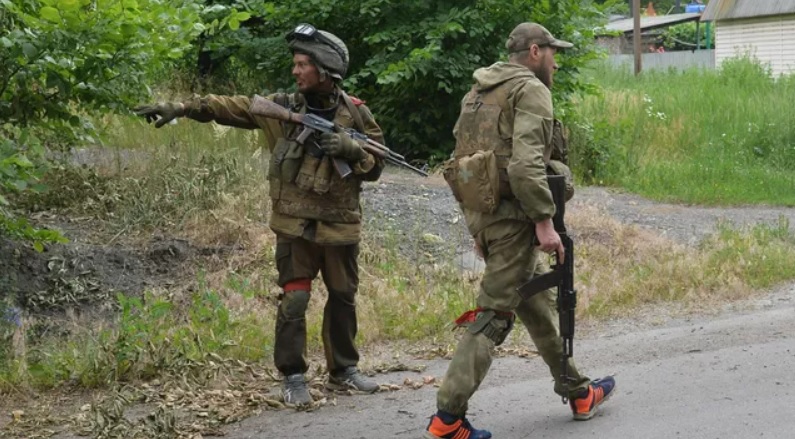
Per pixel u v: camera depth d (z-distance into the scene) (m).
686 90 22.72
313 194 6.36
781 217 12.53
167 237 10.35
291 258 6.45
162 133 13.04
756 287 9.84
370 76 16.47
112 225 10.45
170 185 11.07
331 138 6.20
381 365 7.46
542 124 5.29
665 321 8.71
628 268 10.20
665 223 12.88
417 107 16.17
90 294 9.23
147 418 6.19
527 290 5.42
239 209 10.85
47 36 7.15
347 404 6.63
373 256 10.03
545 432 5.88
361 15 15.87
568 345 5.71
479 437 5.54
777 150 18.48
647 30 51.66
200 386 6.95
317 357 7.82
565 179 5.49
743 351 7.43
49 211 10.93
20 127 8.03
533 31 5.59
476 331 5.44
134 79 8.00
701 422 5.89
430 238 10.80
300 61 6.32
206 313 8.02
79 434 6.19
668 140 18.72
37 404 6.80
